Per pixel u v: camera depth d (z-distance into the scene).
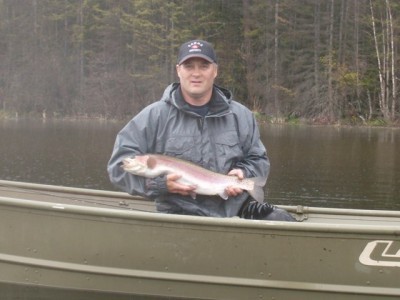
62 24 44.06
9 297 4.77
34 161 15.88
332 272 4.54
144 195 4.46
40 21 44.16
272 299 4.63
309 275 4.55
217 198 4.62
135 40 40.59
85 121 37.47
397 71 34.66
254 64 37.97
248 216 4.83
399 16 34.75
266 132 27.41
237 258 4.58
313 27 36.06
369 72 35.22
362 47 35.75
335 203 10.52
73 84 42.31
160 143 4.54
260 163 4.66
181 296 4.71
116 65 41.81
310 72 36.09
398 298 4.54
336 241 4.46
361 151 19.12
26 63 43.66
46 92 42.28
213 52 4.49
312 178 13.34
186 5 38.84
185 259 4.63
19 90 42.53
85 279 4.78
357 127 32.06
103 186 12.05
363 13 35.59
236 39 38.50
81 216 4.64
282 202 10.57
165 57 40.03
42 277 4.85
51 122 35.88
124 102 40.62
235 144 4.56
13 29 44.25
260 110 36.81
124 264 4.70
